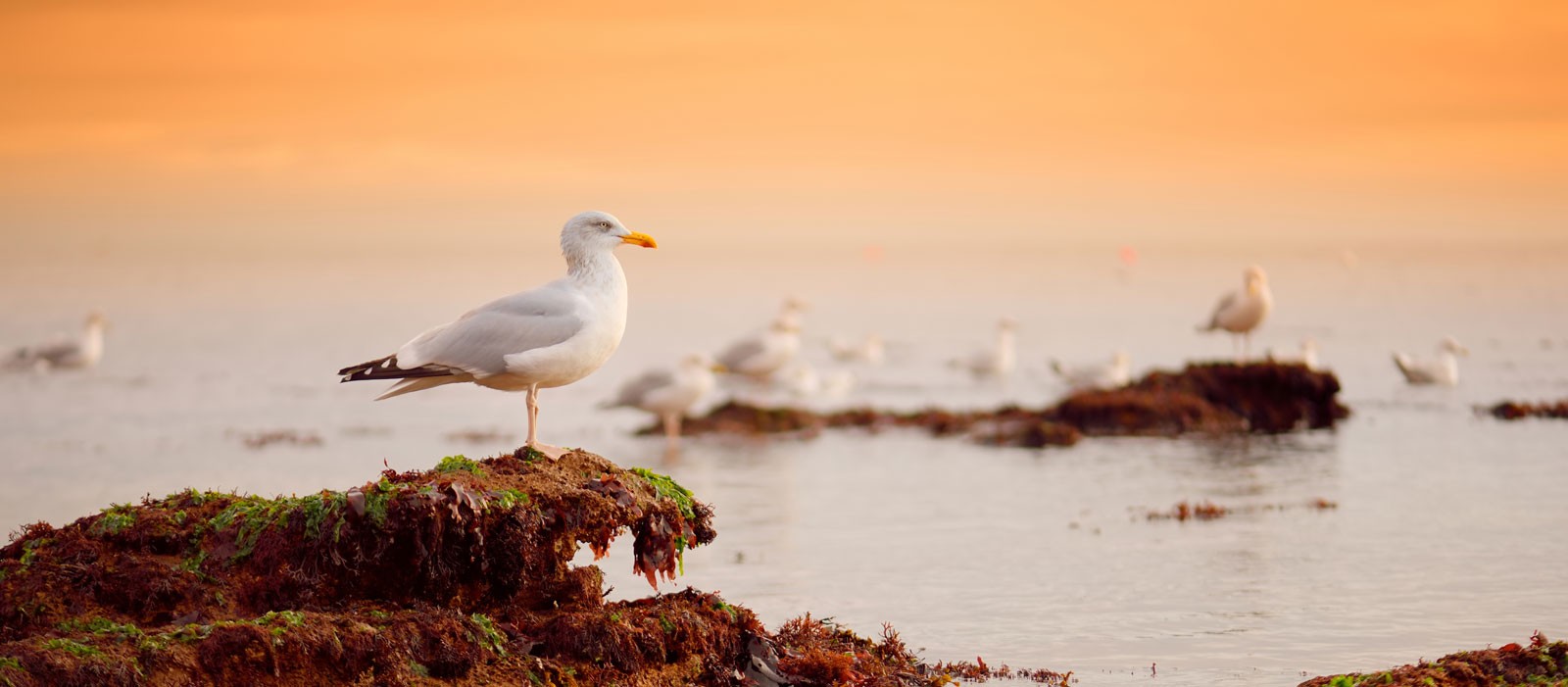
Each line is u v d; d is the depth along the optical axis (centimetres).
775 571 1627
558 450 1180
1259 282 3116
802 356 5172
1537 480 2117
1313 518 1861
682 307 8575
